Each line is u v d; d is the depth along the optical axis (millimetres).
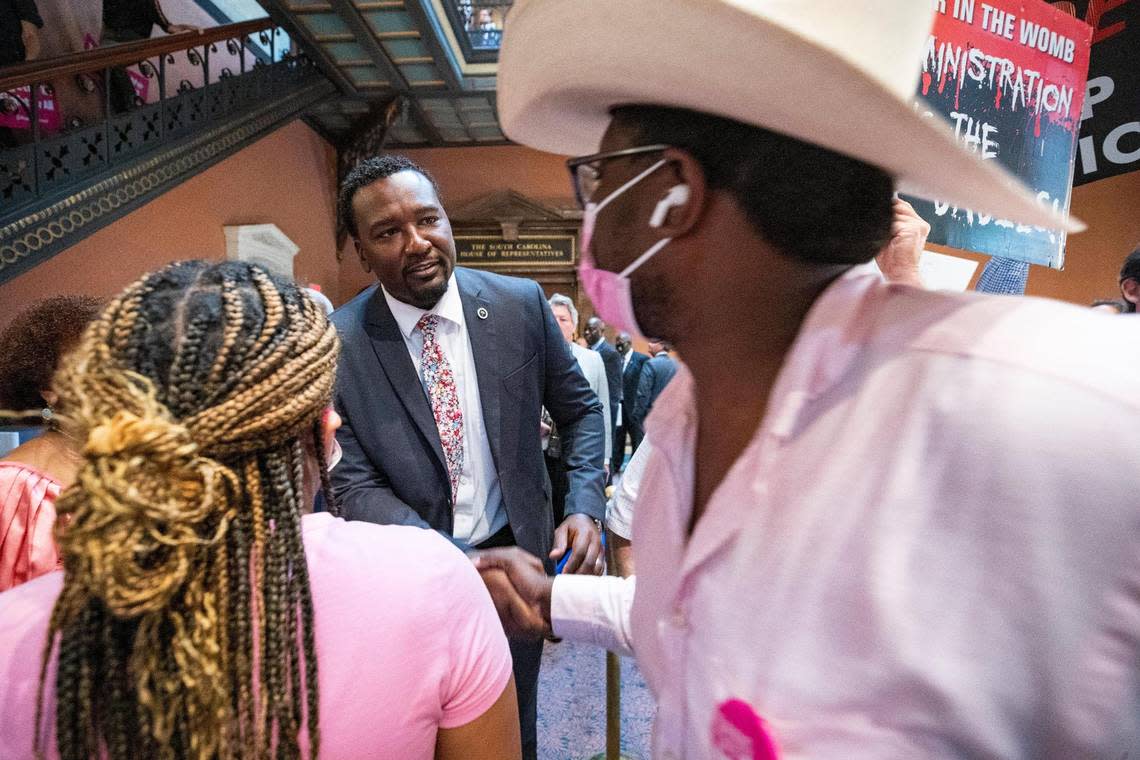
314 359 524
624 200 506
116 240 4270
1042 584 346
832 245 459
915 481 393
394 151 8266
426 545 604
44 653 443
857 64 364
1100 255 4125
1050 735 365
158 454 416
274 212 6445
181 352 473
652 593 617
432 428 1420
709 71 415
